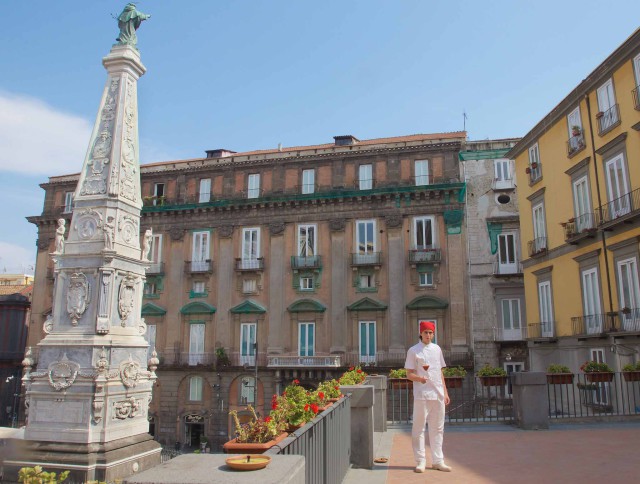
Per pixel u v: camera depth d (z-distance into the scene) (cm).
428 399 850
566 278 2461
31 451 973
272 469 352
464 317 3400
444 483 767
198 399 3741
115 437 1016
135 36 1281
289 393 616
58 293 1093
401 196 3638
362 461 878
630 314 1992
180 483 320
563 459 926
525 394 1305
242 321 3769
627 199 2020
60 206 4344
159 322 3941
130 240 1181
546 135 2680
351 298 3612
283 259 3778
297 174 3875
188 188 4097
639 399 1823
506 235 3462
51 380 1016
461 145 3638
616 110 2097
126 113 1220
